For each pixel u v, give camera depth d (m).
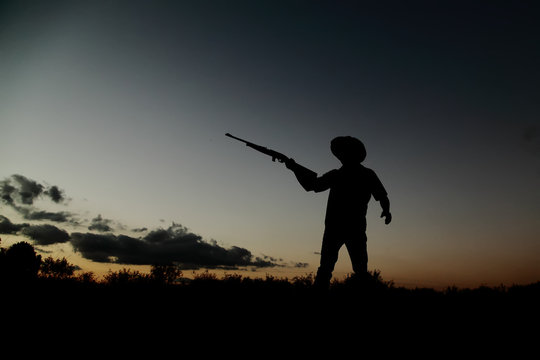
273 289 5.85
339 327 3.45
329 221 3.72
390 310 4.09
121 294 5.43
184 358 2.66
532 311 4.39
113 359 2.60
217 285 6.14
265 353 2.81
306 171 3.95
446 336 3.29
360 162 3.94
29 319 3.68
